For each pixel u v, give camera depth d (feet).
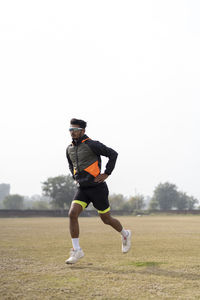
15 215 129.49
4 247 17.11
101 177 11.27
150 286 8.52
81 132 11.44
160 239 21.90
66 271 10.47
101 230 32.76
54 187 224.12
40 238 22.76
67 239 21.93
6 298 7.37
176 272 10.36
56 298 7.37
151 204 311.27
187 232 29.30
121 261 12.48
